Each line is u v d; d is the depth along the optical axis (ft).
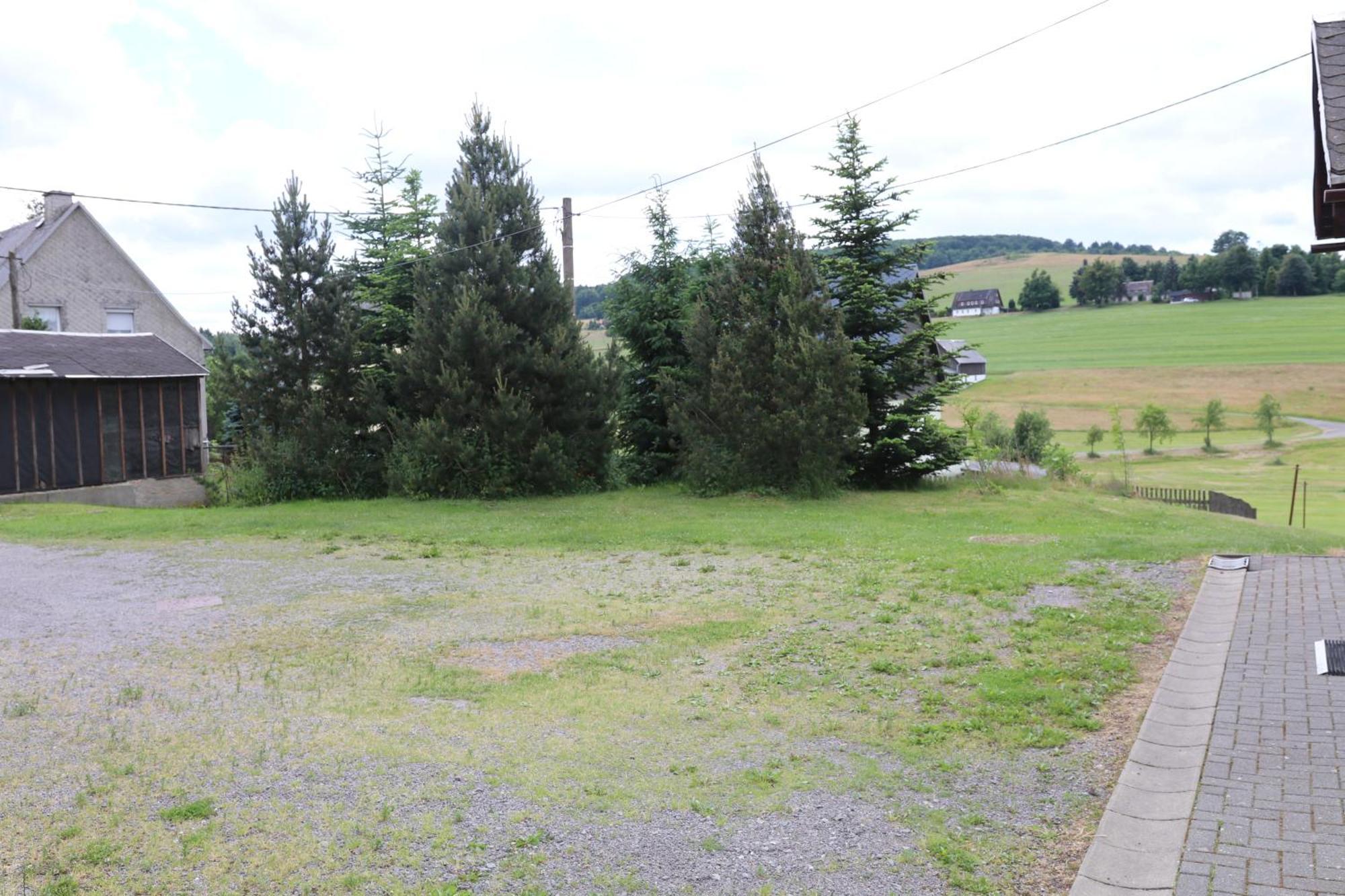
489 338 67.21
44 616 33.30
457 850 15.10
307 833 15.67
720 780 17.74
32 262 120.26
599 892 13.79
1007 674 23.36
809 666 25.12
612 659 26.32
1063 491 72.49
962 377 75.10
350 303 74.64
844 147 72.84
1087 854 14.21
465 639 29.09
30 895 13.80
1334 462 203.72
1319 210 26.14
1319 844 13.69
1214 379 316.81
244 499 72.54
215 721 21.49
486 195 71.77
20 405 77.66
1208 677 21.85
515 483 68.64
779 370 64.75
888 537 46.42
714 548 45.09
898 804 16.53
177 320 136.77
